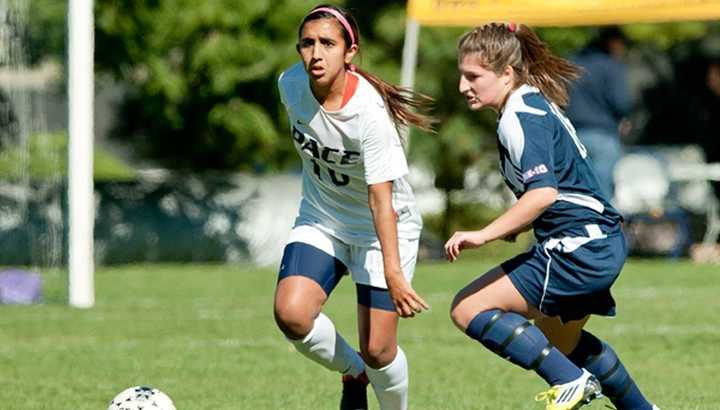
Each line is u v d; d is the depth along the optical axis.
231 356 32.09
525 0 48.59
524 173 20.39
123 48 64.56
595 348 21.97
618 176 67.69
